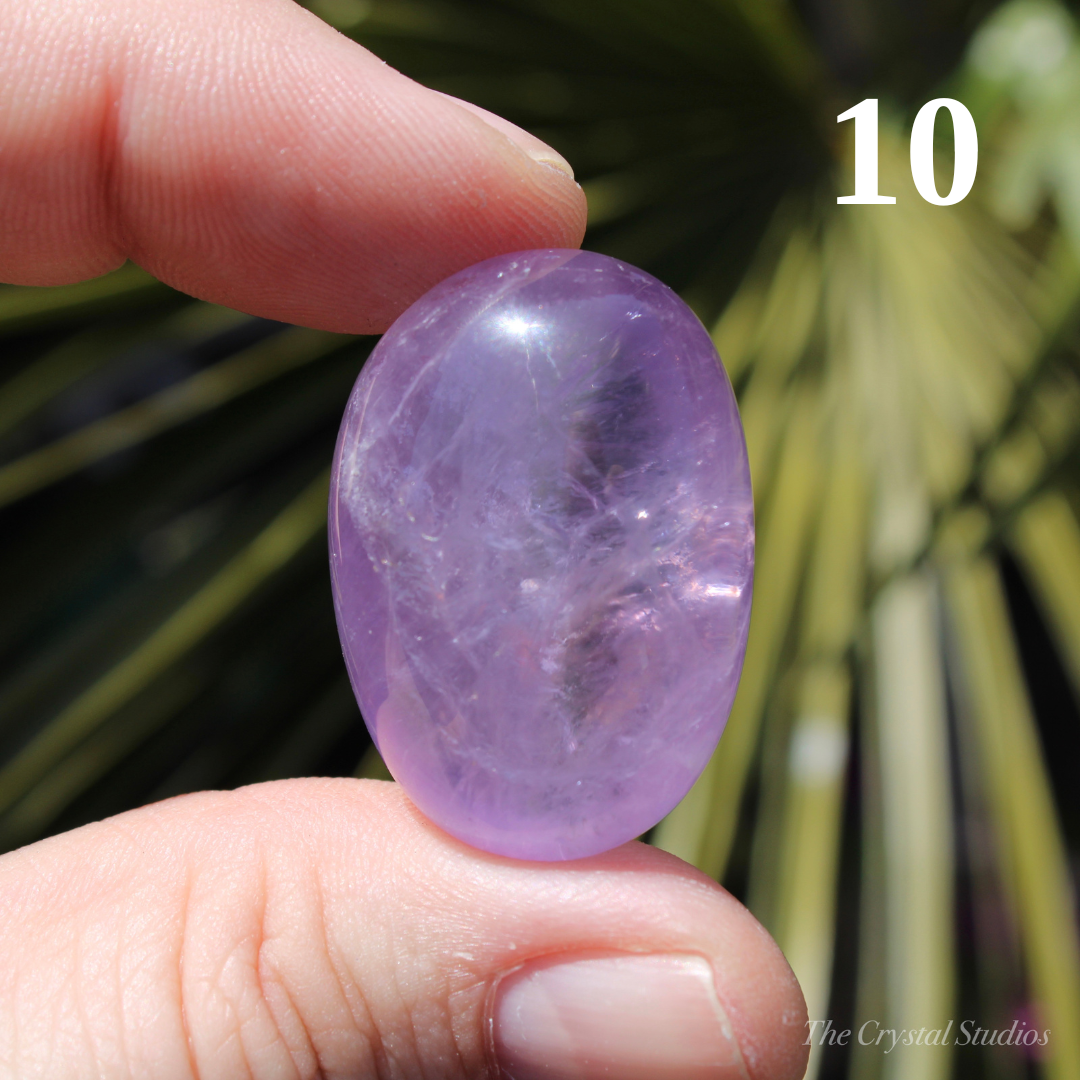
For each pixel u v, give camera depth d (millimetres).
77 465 188
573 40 208
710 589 120
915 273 207
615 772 119
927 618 184
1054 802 223
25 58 135
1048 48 197
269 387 198
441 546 118
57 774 181
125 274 176
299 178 138
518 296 121
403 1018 123
